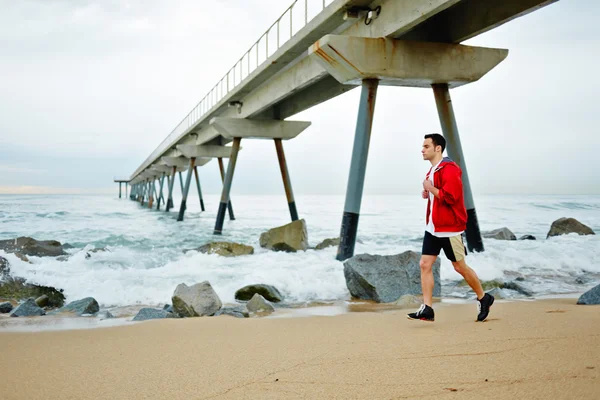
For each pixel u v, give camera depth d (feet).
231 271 34.22
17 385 10.18
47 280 28.99
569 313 16.87
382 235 66.54
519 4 39.75
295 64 63.87
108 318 21.70
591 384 8.84
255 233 81.61
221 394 9.29
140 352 12.84
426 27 48.24
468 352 11.48
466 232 47.29
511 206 154.61
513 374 9.62
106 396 9.39
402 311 21.34
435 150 15.92
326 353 12.05
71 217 113.39
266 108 81.10
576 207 146.00
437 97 49.08
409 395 8.80
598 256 38.68
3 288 27.07
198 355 12.32
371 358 11.34
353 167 46.06
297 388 9.45
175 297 22.30
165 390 9.62
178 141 150.41
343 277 30.42
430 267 15.94
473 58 47.91
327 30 52.16
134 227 91.15
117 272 33.09
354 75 45.80
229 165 87.30
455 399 8.49
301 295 27.61
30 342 14.46
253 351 12.59
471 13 45.21
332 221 106.93
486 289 28.45
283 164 89.61
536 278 31.89
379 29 45.65
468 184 48.08
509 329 14.10
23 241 45.03
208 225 101.81
